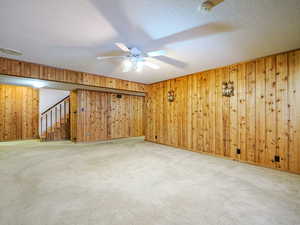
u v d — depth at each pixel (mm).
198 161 3543
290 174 2797
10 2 1553
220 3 1593
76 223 1547
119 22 1926
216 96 3949
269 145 3119
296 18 1849
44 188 2242
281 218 1646
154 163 3391
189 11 1720
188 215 1684
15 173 2791
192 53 2920
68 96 6730
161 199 1983
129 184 2383
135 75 4605
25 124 6367
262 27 2053
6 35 2227
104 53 2891
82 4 1600
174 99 5027
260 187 2311
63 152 4336
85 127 5922
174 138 5035
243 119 3480
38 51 2797
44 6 1622
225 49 2752
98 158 3758
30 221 1568
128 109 7336
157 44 2527
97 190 2193
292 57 2854
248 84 3404
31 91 6504
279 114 3006
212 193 2137
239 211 1757
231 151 3672
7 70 3129
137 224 1542
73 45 2555
